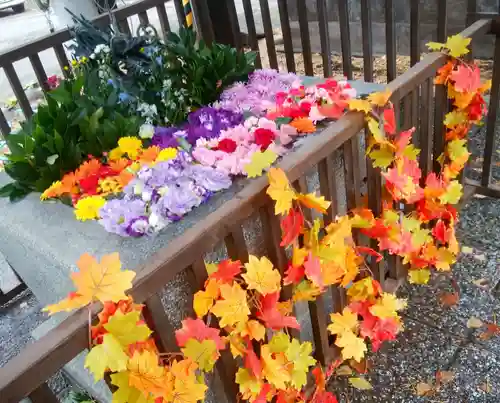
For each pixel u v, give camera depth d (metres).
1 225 1.69
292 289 1.50
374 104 1.54
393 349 1.85
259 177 1.42
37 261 1.62
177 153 1.64
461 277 2.09
